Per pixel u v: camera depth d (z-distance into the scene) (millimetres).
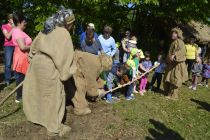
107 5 7992
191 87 6871
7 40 5137
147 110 4559
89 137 3539
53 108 3457
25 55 4125
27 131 3510
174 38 5301
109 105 4414
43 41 3439
